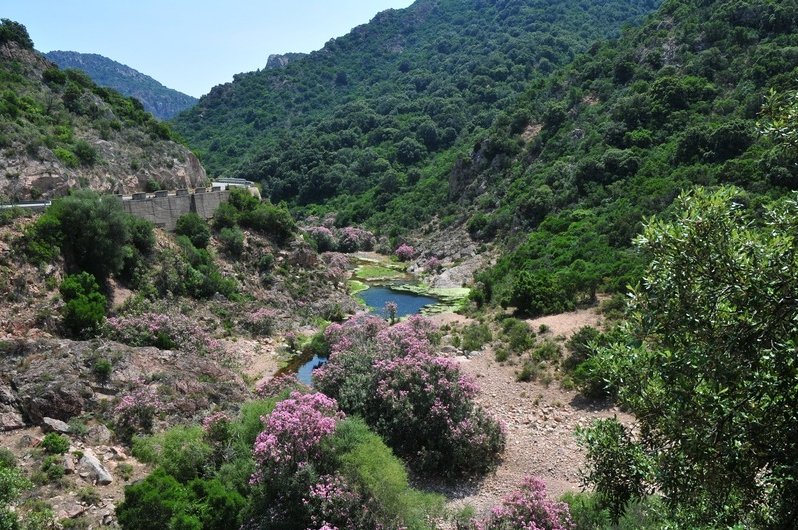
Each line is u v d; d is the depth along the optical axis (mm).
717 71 48438
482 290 38344
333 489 14242
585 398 22906
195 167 57062
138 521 13031
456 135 92500
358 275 53906
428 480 17828
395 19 173375
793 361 6301
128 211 36219
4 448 16141
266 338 31875
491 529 13797
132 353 22125
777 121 7598
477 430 18812
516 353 27578
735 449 6801
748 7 50875
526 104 68312
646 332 7625
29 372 19219
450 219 62062
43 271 26047
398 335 24266
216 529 13648
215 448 16281
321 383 20875
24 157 35375
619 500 8805
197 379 21906
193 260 35312
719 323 6844
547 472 18156
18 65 49031
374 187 83500
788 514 6656
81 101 50438
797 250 6594
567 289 32875
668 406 7711
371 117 103438
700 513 7570
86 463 16141
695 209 7191
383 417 19219
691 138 40812
